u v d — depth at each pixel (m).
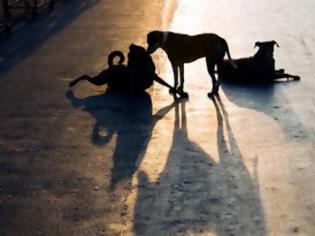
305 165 8.04
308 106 10.09
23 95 11.07
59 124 9.70
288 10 17.17
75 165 8.26
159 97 10.82
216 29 15.31
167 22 16.34
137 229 6.67
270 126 9.33
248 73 11.29
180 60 10.55
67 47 14.24
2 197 7.47
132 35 15.05
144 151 8.61
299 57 12.82
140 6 18.78
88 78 11.30
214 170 7.98
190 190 7.48
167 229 6.64
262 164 8.11
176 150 8.61
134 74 10.70
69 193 7.51
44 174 8.04
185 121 9.66
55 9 18.98
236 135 9.06
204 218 6.84
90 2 19.92
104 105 10.45
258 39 14.20
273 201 7.16
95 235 6.59
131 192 7.47
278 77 11.40
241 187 7.51
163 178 7.80
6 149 8.84
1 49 14.34
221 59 10.53
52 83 11.68
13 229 6.77
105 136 9.17
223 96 10.73
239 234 6.51
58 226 6.79
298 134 9.01
